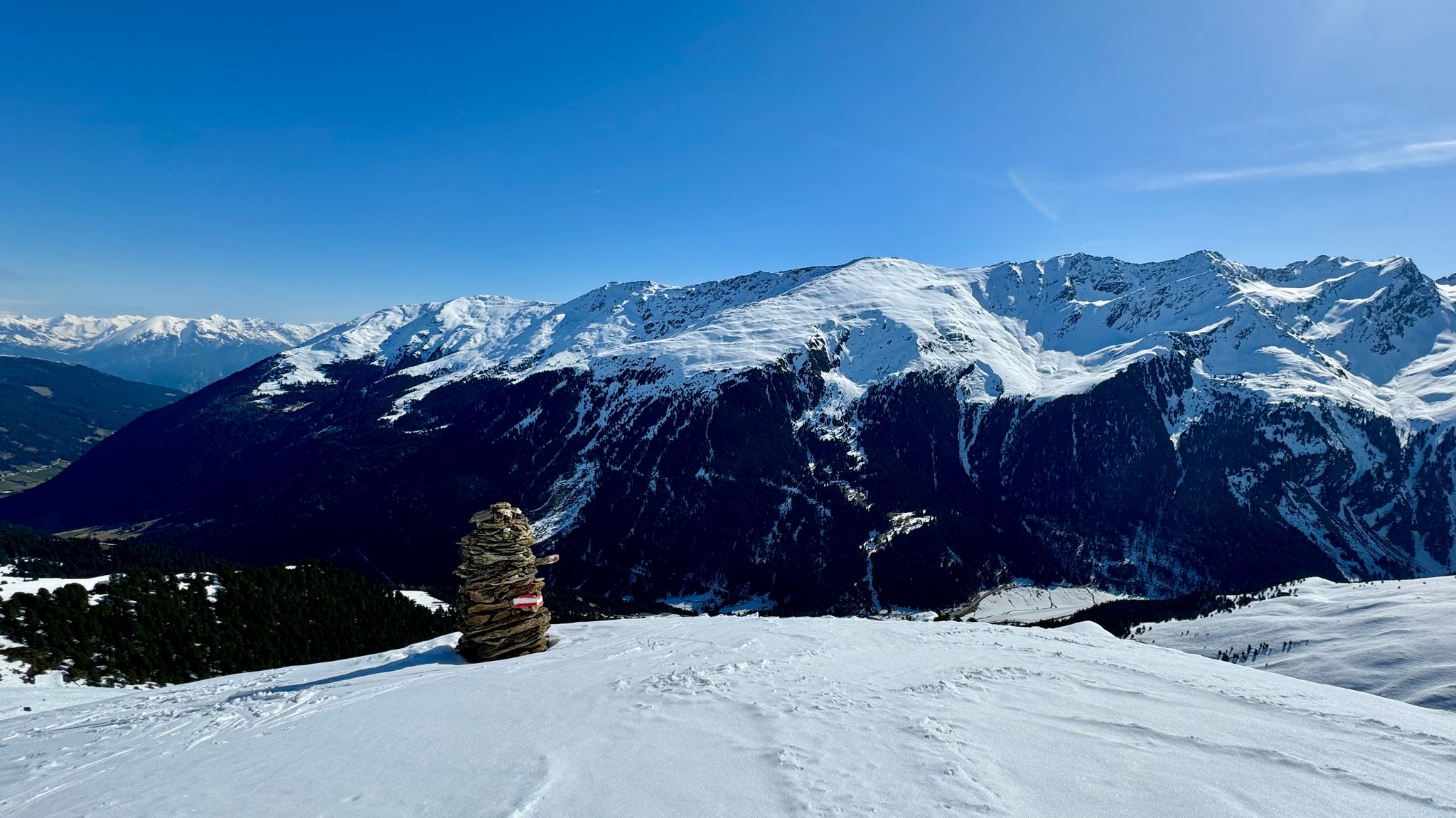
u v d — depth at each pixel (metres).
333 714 14.09
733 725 11.43
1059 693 14.66
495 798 8.51
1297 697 15.91
